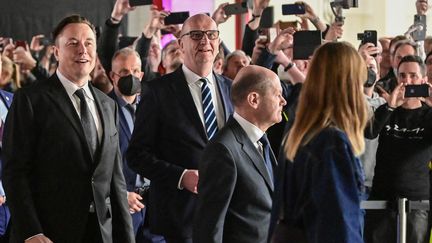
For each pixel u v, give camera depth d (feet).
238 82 17.43
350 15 41.27
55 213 17.57
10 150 17.44
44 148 17.56
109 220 18.15
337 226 12.96
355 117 13.61
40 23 40.60
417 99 24.04
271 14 28.17
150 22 28.12
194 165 19.77
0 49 33.40
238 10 27.30
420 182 23.95
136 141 19.99
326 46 13.91
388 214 24.12
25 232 17.19
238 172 16.85
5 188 17.44
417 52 29.19
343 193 13.08
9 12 40.42
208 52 20.16
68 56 17.88
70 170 17.62
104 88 27.32
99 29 28.27
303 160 13.51
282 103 17.51
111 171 18.30
